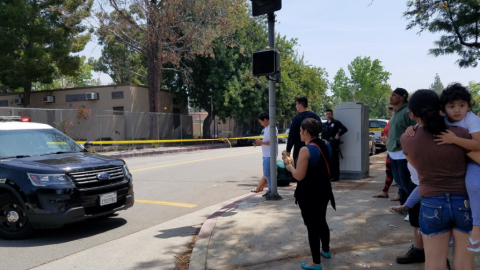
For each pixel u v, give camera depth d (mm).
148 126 28094
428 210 2926
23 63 25734
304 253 4664
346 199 7148
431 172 2893
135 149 23953
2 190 5965
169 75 32875
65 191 5578
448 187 2850
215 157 17906
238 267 4375
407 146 3016
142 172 12984
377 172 10742
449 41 14508
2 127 6762
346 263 4254
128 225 6645
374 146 17062
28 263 4906
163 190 9742
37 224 5590
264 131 7816
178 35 26172
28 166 5812
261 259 4551
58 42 27375
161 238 5867
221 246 5027
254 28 32500
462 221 2814
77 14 23219
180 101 33594
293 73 39594
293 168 4227
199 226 6484
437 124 2830
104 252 5289
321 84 46000
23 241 5828
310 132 4145
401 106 5672
